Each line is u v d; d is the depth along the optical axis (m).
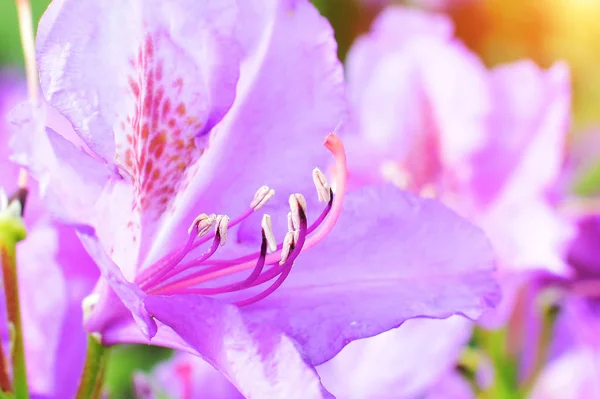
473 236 0.23
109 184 0.21
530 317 0.29
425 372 0.27
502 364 0.29
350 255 0.23
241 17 0.22
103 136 0.21
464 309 0.22
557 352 0.30
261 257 0.22
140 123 0.22
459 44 0.31
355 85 0.31
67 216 0.20
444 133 0.30
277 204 0.23
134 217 0.22
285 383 0.20
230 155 0.23
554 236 0.28
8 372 0.22
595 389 0.30
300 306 0.22
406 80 0.30
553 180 0.30
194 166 0.22
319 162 0.23
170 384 0.28
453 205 0.30
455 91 0.30
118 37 0.21
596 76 0.61
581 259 0.29
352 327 0.22
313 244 0.22
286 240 0.22
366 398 0.27
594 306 0.29
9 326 0.21
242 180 0.23
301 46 0.23
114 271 0.20
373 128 0.30
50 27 0.21
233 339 0.21
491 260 0.23
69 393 0.24
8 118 0.20
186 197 0.22
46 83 0.21
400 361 0.27
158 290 0.22
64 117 0.22
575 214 0.29
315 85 0.23
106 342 0.22
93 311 0.22
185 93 0.22
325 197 0.22
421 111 0.30
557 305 0.29
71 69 0.21
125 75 0.22
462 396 0.29
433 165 0.30
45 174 0.20
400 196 0.23
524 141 0.30
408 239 0.23
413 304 0.22
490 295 0.22
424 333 0.27
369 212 0.23
